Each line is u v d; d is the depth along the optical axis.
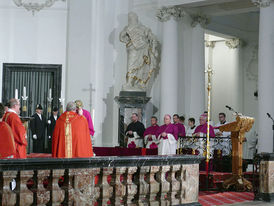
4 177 5.07
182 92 16.36
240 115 10.12
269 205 8.46
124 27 15.95
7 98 16.52
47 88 16.81
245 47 21.38
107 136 16.44
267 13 13.98
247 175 11.25
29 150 16.08
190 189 7.01
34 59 16.91
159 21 16.44
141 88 15.37
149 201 6.46
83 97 16.19
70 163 5.50
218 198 9.16
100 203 5.91
